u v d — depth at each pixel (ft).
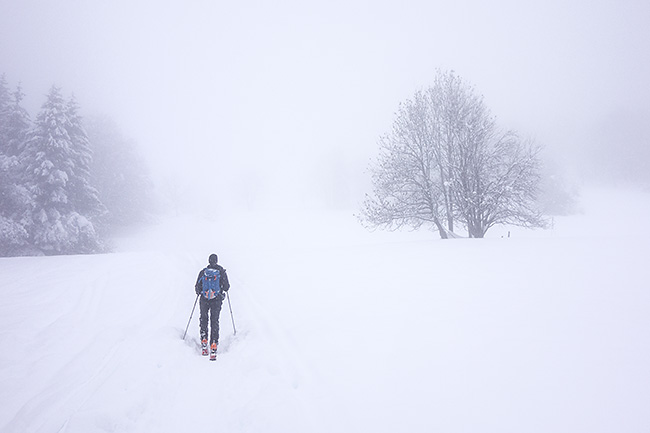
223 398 13.55
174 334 20.08
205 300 18.47
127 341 18.67
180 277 35.65
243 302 25.75
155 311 24.17
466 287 24.45
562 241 40.93
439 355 14.89
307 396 12.96
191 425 11.94
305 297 25.08
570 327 16.69
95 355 16.84
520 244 40.42
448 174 58.59
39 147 80.48
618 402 10.73
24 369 15.24
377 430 10.55
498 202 52.80
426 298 22.62
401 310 20.74
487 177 54.34
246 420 11.94
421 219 59.77
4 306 24.16
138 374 15.14
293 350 16.85
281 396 13.14
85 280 32.42
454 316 19.15
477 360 14.20
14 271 36.60
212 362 16.90
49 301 25.46
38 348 17.40
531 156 53.93
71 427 11.39
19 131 84.02
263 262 40.91
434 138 57.88
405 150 56.90
